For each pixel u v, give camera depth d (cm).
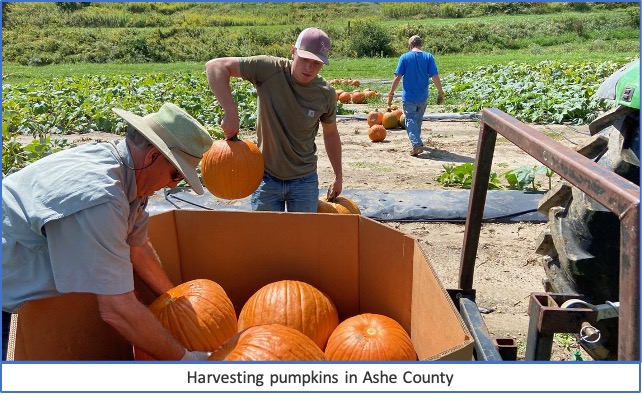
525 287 519
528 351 260
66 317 270
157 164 265
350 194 736
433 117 1509
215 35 5431
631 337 161
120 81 2089
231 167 441
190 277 365
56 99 1576
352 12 7194
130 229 281
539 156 223
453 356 219
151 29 5697
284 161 473
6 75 3394
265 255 356
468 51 4884
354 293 351
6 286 259
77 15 6084
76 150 260
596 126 333
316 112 466
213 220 352
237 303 367
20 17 5878
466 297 316
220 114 1405
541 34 5178
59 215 239
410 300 312
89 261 243
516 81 2080
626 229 163
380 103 1973
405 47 5062
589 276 305
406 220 685
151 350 259
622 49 4366
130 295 252
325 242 345
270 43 5356
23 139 1220
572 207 316
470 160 1023
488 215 686
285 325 298
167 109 268
